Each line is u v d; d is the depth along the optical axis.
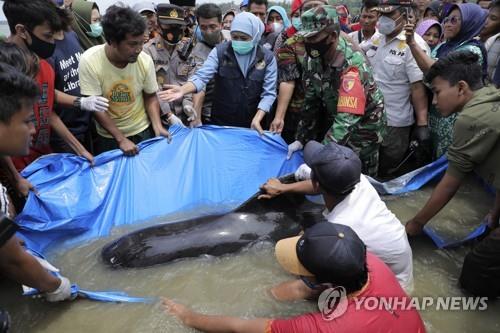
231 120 4.41
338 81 3.50
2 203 2.34
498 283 2.47
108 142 3.87
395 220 2.59
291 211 3.12
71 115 3.94
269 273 2.61
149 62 3.72
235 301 2.37
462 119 2.73
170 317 2.23
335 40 3.33
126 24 3.11
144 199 3.45
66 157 3.23
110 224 3.24
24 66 2.61
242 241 2.87
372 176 4.11
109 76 3.50
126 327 2.21
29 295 2.40
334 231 1.88
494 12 4.27
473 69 2.78
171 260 2.73
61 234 2.99
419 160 4.63
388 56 4.38
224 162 3.83
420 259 2.94
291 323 1.89
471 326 2.35
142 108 3.90
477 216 3.54
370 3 4.57
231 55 4.10
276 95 4.39
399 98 4.45
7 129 1.83
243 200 3.72
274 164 3.90
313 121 4.09
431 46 5.48
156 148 3.65
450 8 4.49
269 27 5.47
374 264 2.04
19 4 2.88
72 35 4.07
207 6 4.41
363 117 3.65
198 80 3.98
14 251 1.93
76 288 2.37
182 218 3.37
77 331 2.20
